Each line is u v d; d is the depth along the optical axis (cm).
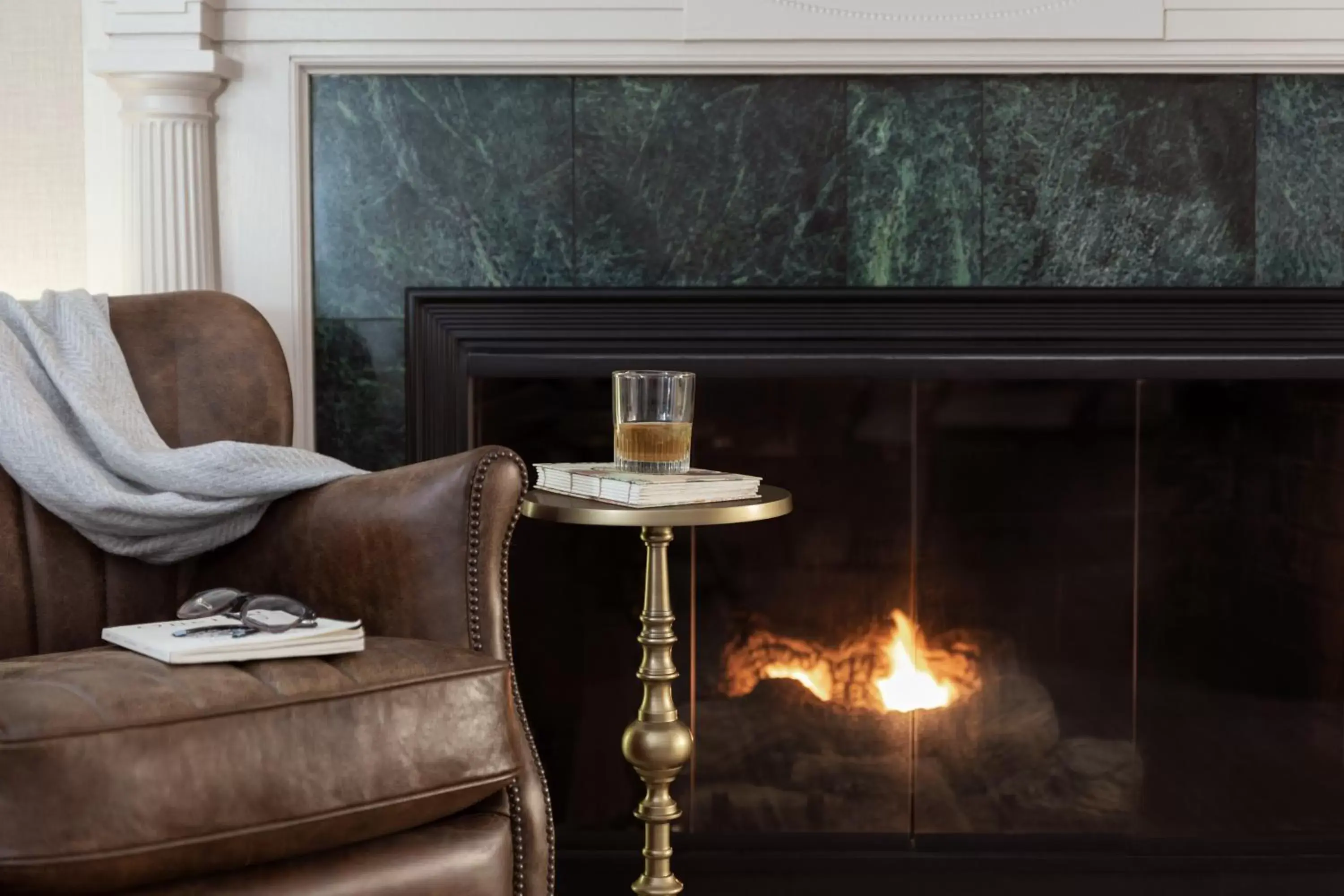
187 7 220
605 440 237
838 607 239
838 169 229
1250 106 229
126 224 227
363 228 231
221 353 199
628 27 225
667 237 230
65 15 235
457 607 163
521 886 154
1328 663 240
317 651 145
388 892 139
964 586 239
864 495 238
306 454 185
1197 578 239
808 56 225
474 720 147
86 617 179
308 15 226
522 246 231
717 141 229
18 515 176
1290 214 229
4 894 121
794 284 230
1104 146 229
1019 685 240
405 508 165
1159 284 230
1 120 235
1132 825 240
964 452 238
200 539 182
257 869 134
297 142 228
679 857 238
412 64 227
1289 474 238
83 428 183
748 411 237
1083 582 239
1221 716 240
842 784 240
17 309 189
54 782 121
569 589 240
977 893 234
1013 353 230
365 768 138
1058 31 223
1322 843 238
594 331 230
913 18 224
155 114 223
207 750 129
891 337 230
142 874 125
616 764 240
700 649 240
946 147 229
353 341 232
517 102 230
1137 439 238
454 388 233
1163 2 224
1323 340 230
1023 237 229
